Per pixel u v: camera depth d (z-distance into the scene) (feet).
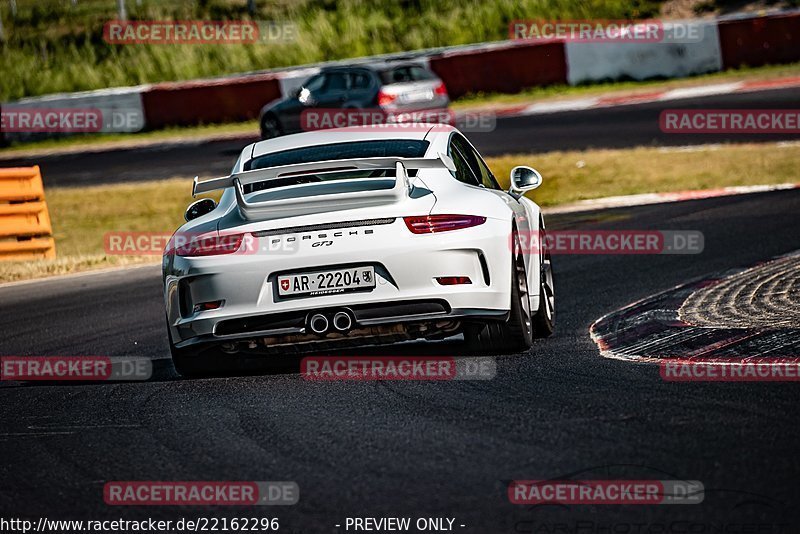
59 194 236.02
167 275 68.49
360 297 64.13
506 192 80.64
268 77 330.34
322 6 437.99
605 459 45.60
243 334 65.46
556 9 402.31
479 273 65.51
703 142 216.54
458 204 66.69
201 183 66.54
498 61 319.27
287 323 64.80
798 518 37.40
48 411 67.05
